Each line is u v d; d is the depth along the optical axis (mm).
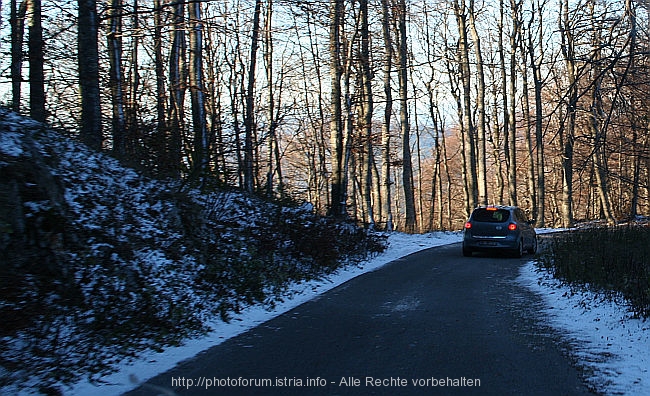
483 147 34219
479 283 12797
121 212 10094
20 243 7336
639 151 8188
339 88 21938
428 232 30594
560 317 9125
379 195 35344
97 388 5973
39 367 6059
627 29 6844
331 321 9047
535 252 20266
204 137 14594
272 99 28828
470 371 6281
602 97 7195
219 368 6559
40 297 6984
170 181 12672
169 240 10492
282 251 14125
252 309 10109
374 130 34688
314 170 39125
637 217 37562
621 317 8695
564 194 36875
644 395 5496
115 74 15391
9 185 7660
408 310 9820
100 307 7605
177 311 8484
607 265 12117
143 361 6914
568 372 6223
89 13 12492
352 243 18047
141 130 13445
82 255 8086
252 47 22250
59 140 10969
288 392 5676
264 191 19875
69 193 9305
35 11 13250
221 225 13195
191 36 17234
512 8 20312
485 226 18500
